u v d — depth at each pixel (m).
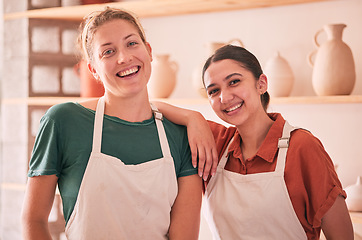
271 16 2.35
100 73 1.47
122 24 1.45
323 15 2.22
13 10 2.66
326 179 1.37
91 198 1.37
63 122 1.41
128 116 1.48
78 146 1.40
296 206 1.40
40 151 1.39
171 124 1.57
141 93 1.49
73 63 2.73
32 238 1.33
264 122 1.51
